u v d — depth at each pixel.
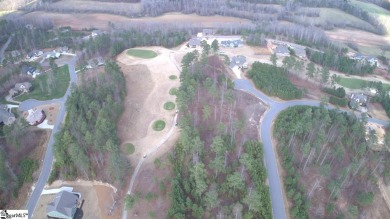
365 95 155.00
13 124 123.38
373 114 144.88
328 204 100.44
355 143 121.38
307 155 112.56
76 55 190.75
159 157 112.69
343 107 147.50
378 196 108.12
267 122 131.75
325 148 118.25
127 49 188.00
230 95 130.12
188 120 115.62
